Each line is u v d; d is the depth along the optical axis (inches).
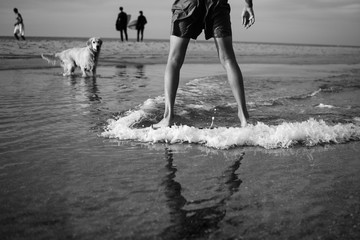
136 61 461.7
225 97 188.9
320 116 141.8
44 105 159.3
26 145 99.2
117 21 849.5
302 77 304.8
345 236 53.1
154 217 58.8
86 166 83.6
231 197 67.3
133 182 74.3
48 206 62.4
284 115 142.9
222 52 119.7
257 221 57.7
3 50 517.3
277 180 76.5
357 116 143.6
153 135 106.8
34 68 343.3
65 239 51.9
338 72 373.1
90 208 61.9
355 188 72.2
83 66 295.6
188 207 62.8
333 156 94.0
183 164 86.4
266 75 319.6
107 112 147.3
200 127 121.8
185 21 116.4
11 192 67.9
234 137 103.3
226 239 52.3
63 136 109.5
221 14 117.3
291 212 61.0
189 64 440.1
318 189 71.5
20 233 53.4
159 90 216.7
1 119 129.7
